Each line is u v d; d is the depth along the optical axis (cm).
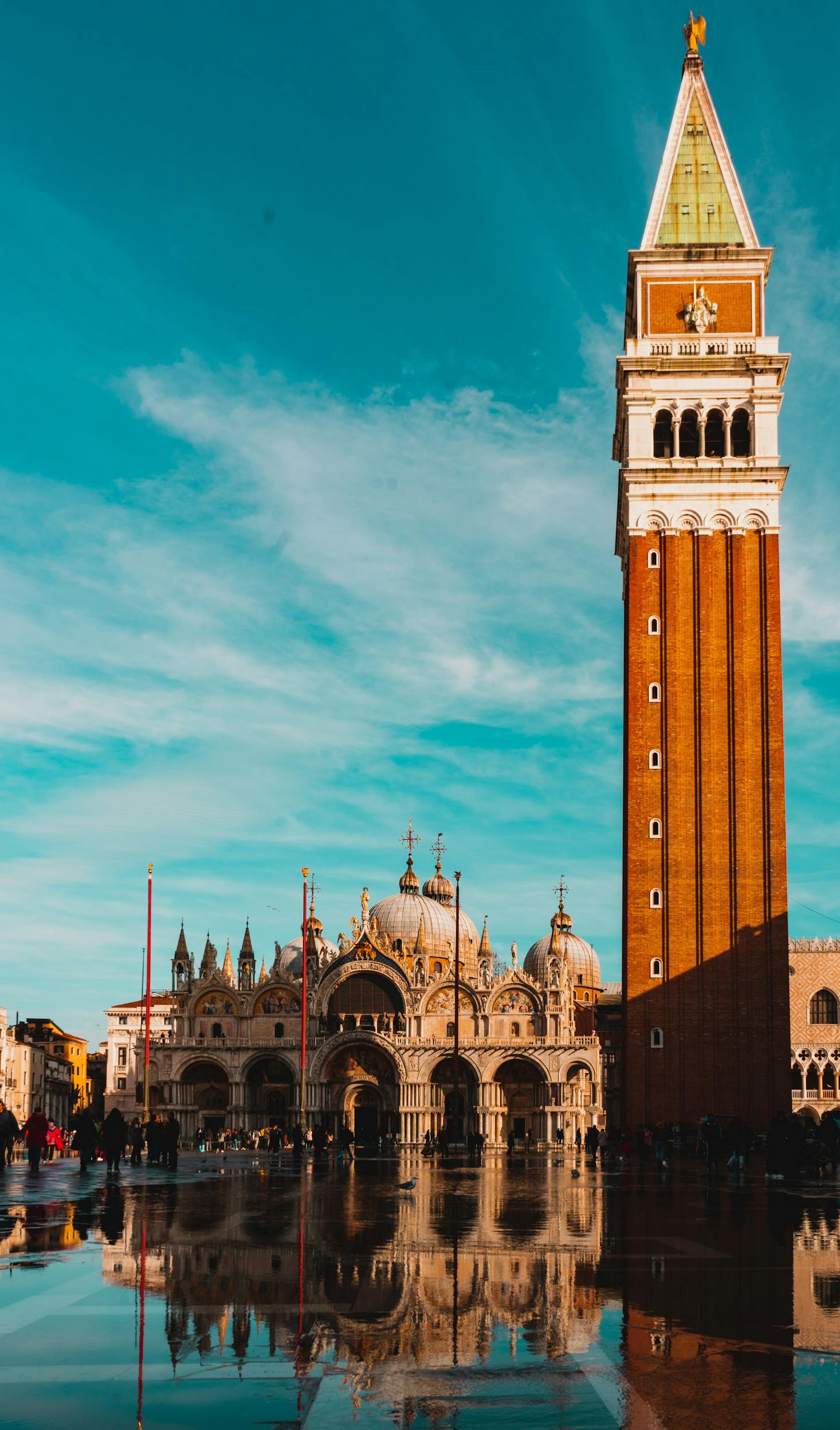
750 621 11419
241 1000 17212
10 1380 1686
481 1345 1877
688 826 11144
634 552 11588
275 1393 1612
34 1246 3012
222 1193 4956
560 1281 2470
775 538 11481
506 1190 5384
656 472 11625
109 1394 1612
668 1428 1445
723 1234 3359
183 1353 1828
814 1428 1438
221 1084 17312
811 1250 2991
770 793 11138
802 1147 6656
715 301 12025
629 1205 4441
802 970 16975
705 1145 8969
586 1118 17150
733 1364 1748
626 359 11788
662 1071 10769
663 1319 2075
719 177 12300
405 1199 4706
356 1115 16912
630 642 11488
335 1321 2058
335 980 17038
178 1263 2698
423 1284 2417
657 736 11331
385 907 19575
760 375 11756
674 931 10975
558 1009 16425
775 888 10981
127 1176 6166
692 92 12556
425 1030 16662
